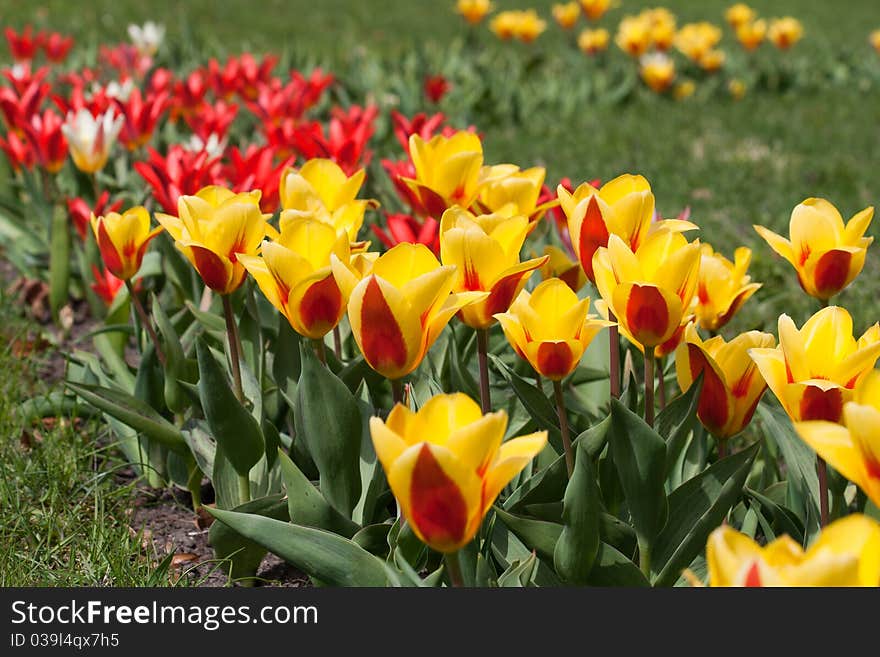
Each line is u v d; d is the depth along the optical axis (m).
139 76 7.90
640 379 3.30
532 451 1.65
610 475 2.56
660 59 11.80
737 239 6.37
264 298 3.66
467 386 3.07
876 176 8.18
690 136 9.66
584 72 11.91
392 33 16.66
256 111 5.73
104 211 4.83
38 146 4.79
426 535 1.67
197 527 3.36
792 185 7.83
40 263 5.17
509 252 2.39
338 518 2.57
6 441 3.66
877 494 1.61
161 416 3.37
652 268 2.21
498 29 12.98
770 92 12.44
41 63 11.53
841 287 2.51
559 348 2.17
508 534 2.55
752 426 3.72
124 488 3.34
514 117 9.88
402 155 6.96
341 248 2.36
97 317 4.87
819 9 22.44
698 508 2.41
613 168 8.25
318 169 3.13
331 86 8.92
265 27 16.16
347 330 3.59
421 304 1.99
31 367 4.43
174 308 4.10
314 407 2.50
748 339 2.24
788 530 2.54
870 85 12.96
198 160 3.74
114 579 2.88
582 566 2.24
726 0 23.25
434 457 1.58
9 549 3.00
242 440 2.73
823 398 1.96
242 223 2.51
